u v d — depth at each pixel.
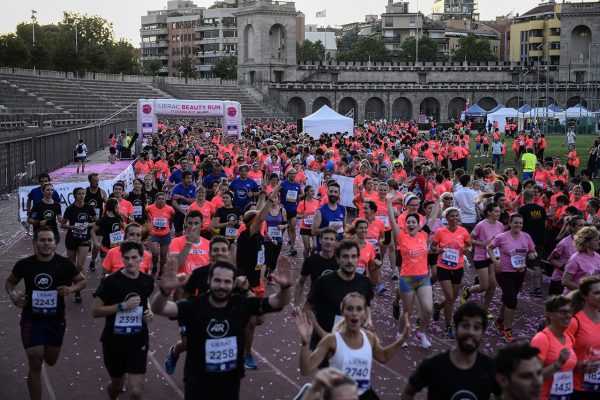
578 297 7.99
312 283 9.80
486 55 147.38
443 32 174.25
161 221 16.34
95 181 17.44
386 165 27.42
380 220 15.96
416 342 12.48
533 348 5.63
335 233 9.77
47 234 9.19
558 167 23.95
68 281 9.35
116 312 8.66
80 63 106.06
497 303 15.47
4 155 32.59
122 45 132.12
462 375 6.32
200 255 11.41
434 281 13.34
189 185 18.98
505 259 12.52
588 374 7.97
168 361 10.39
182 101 53.00
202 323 7.12
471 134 81.44
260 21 117.25
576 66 123.31
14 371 11.12
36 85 76.19
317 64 122.44
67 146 48.62
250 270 11.98
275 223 16.16
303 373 6.86
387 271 18.34
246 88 114.94
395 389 10.27
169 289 7.07
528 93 119.06
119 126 76.25
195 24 174.88
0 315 14.38
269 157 29.11
